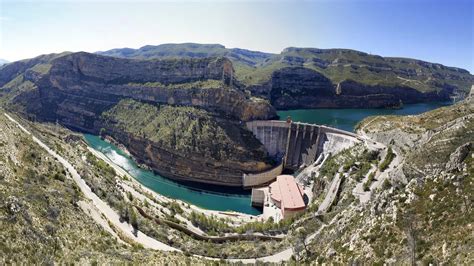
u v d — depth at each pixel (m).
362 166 144.00
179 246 104.56
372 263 66.81
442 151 87.44
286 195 155.12
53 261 58.91
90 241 75.81
